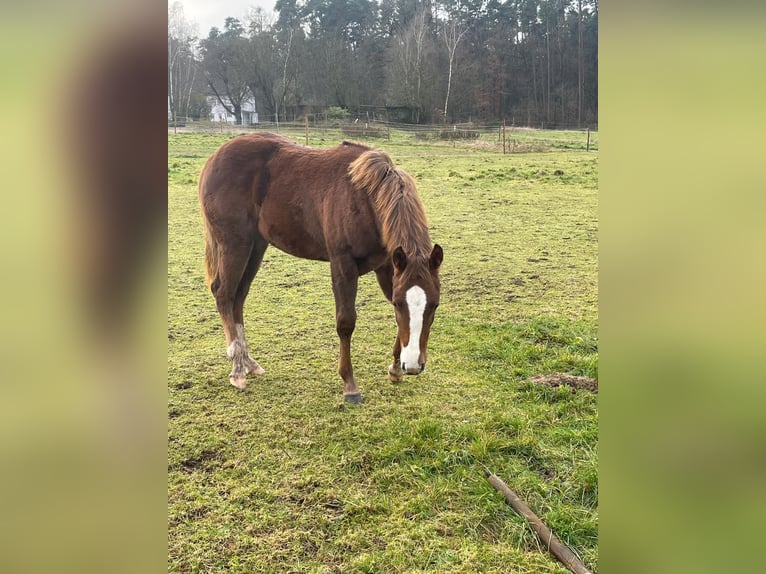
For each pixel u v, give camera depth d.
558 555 1.98
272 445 2.72
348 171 3.29
